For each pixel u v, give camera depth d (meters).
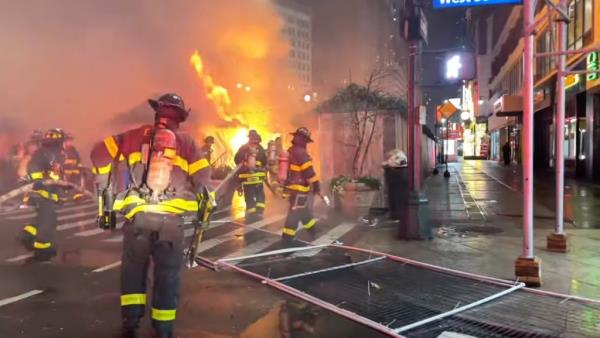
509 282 5.79
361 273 6.30
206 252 7.82
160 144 4.17
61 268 6.85
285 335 4.52
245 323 4.80
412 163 8.77
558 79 7.84
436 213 11.98
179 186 4.25
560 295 5.38
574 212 11.83
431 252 7.75
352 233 9.32
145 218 4.06
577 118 20.95
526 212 5.94
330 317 4.94
